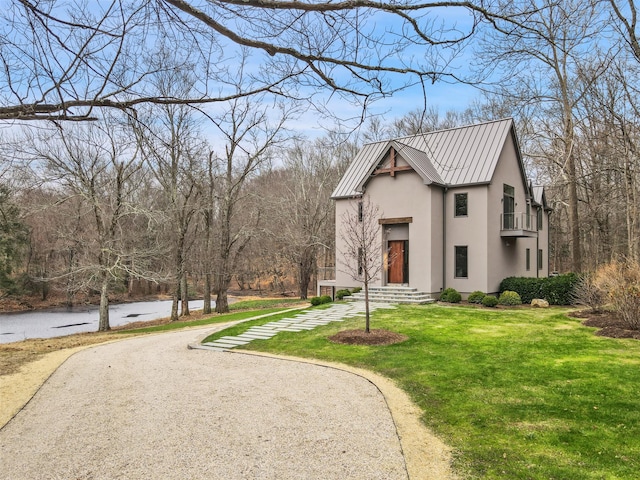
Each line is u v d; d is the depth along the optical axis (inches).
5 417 291.6
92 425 270.4
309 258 1456.7
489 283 837.8
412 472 204.5
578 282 762.2
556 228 1561.3
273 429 257.6
